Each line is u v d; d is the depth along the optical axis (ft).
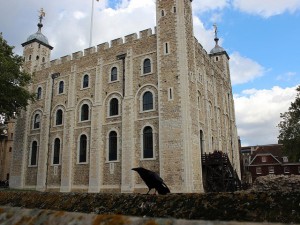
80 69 110.52
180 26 89.76
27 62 128.67
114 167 92.22
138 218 18.57
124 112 94.02
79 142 102.94
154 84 90.84
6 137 180.04
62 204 23.57
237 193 17.44
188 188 76.48
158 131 86.17
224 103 129.29
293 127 123.65
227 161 87.04
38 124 118.42
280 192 16.22
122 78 98.58
